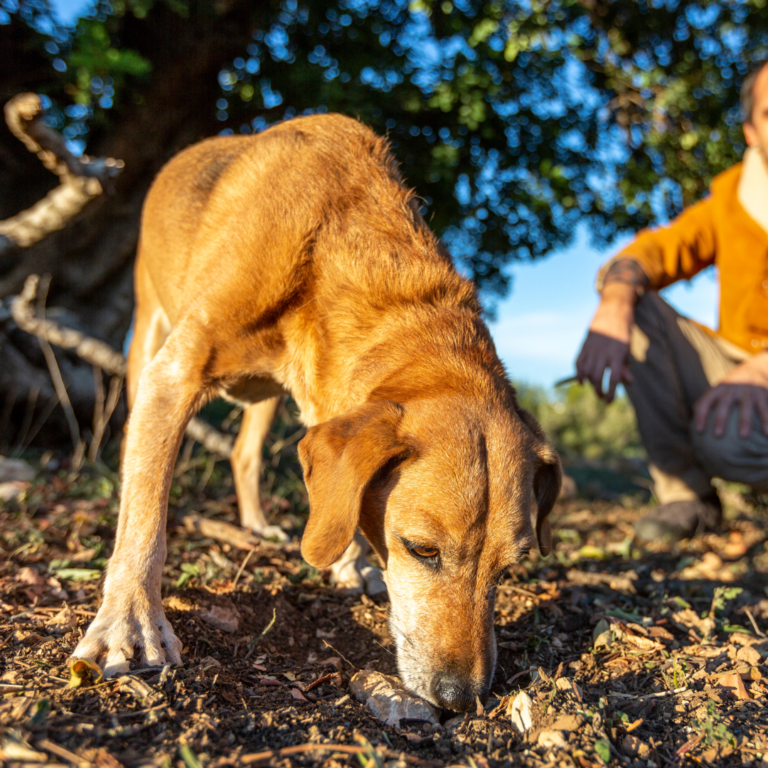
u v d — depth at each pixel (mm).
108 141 1832
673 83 2107
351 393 641
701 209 1124
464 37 1900
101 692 491
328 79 1743
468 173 2012
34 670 522
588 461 2699
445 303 684
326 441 570
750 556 1094
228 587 712
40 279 1699
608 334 982
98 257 1800
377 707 527
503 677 612
